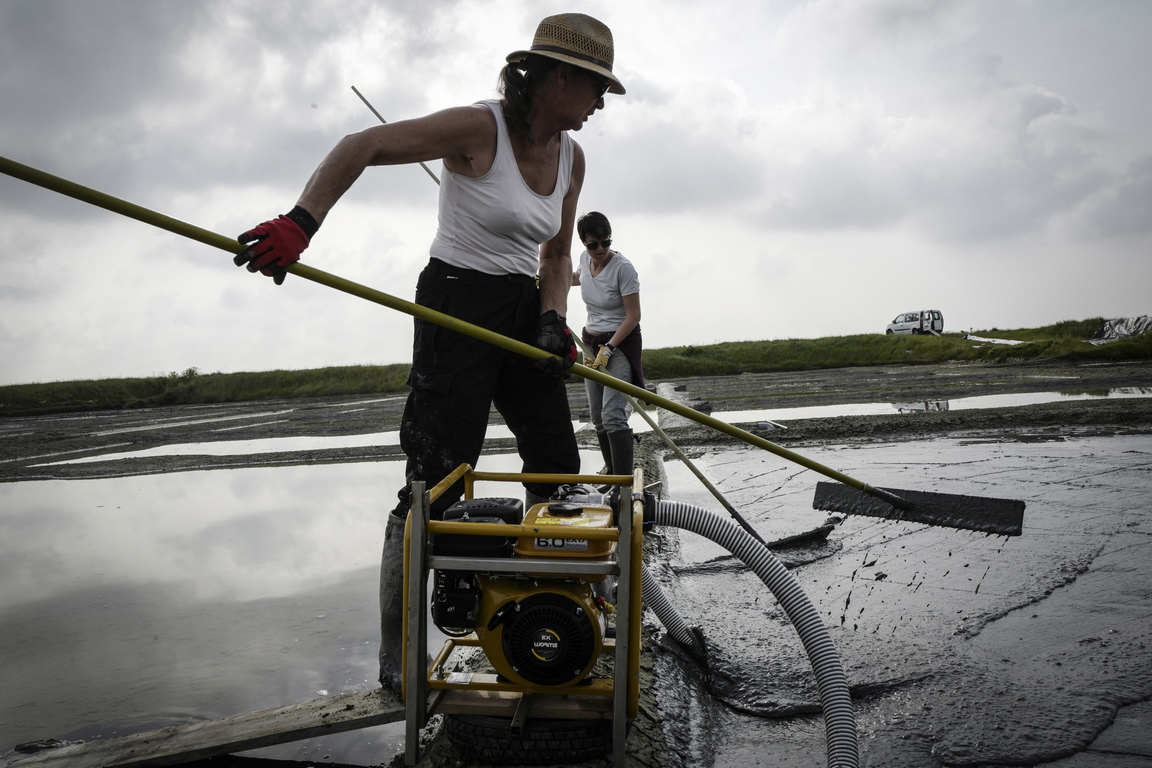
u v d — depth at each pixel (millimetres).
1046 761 1992
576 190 2682
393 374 26969
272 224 1940
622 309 4859
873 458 6680
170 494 6949
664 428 9281
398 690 2303
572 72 2258
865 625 2963
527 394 2596
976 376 16781
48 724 2410
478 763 2004
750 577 3646
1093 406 9086
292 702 2502
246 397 25031
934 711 2275
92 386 27469
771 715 2375
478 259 2336
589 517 2029
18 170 1702
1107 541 3832
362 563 4242
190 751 2098
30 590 4004
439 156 2193
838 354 26297
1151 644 2629
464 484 2396
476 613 1969
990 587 3287
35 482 8273
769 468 6383
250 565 4316
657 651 2637
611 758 2020
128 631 3275
